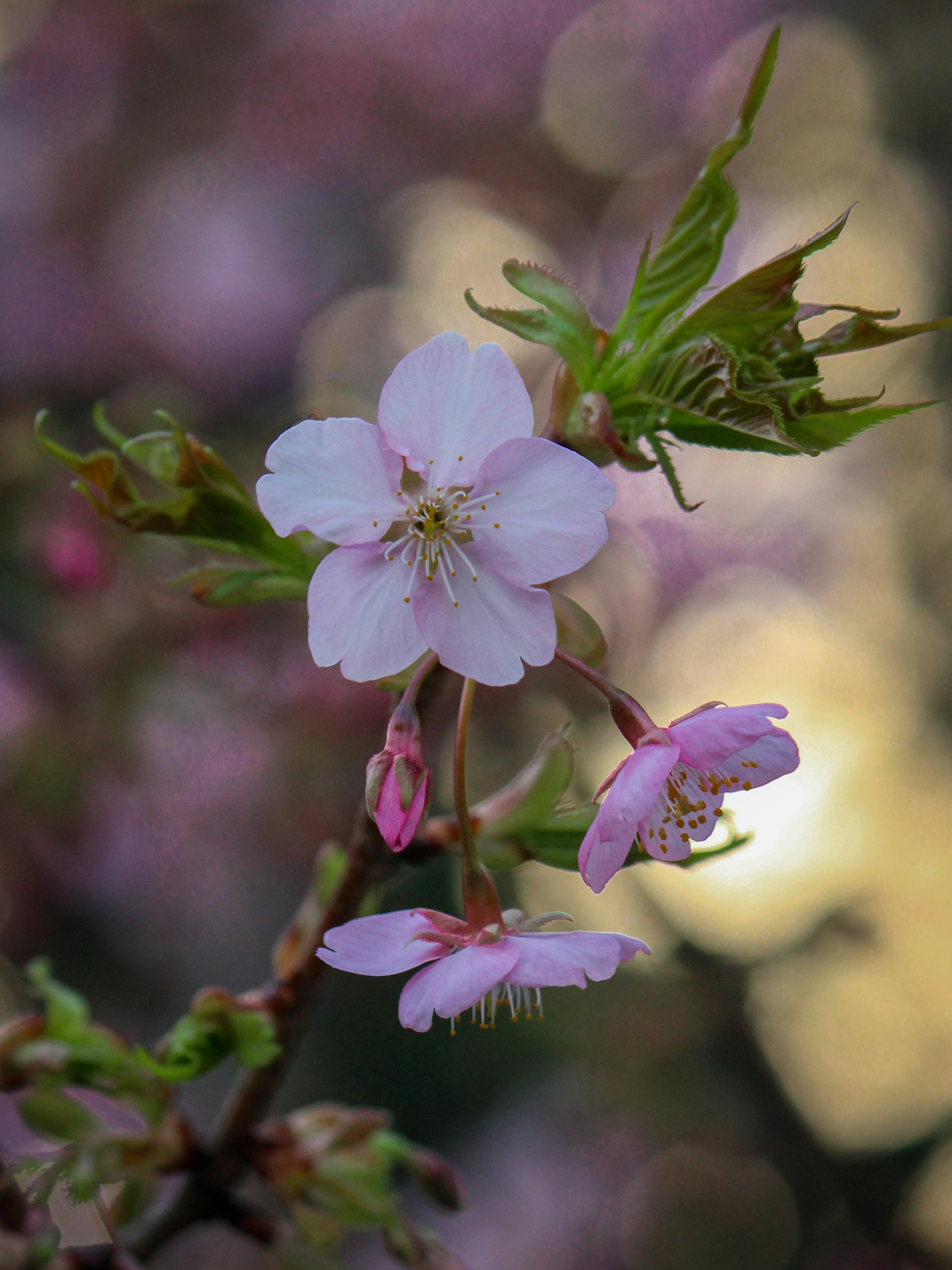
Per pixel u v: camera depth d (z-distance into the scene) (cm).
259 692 84
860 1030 94
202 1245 77
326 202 101
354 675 47
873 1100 94
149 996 84
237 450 91
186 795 83
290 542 49
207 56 102
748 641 96
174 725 83
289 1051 50
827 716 101
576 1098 90
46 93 98
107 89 99
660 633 94
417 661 48
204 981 85
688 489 98
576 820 49
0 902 82
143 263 94
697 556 95
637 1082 89
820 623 100
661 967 90
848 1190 91
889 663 101
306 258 99
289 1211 53
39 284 92
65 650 83
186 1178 50
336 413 95
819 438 47
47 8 101
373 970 47
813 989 95
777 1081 92
